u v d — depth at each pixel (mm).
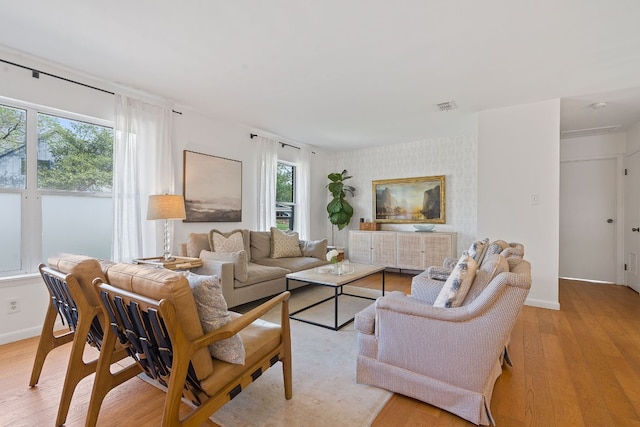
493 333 1476
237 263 3127
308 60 2611
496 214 3678
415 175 5547
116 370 2068
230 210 4359
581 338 2602
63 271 1649
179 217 3125
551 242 3406
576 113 3852
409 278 5113
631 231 4402
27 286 2588
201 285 1301
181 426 1164
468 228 5062
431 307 1633
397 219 5703
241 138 4551
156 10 1971
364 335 1879
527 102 3506
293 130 4797
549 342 2518
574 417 1582
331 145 5852
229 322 1383
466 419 1526
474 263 1772
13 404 1678
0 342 2418
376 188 5934
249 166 4688
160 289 1174
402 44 2354
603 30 2145
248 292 3250
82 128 3020
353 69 2764
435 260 4957
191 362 1220
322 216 6344
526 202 3525
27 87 2596
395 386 1748
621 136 4645
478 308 1480
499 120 3688
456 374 1562
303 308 3396
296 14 2004
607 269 4770
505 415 1598
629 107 3633
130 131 3215
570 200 5023
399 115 4031
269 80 3008
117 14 2014
